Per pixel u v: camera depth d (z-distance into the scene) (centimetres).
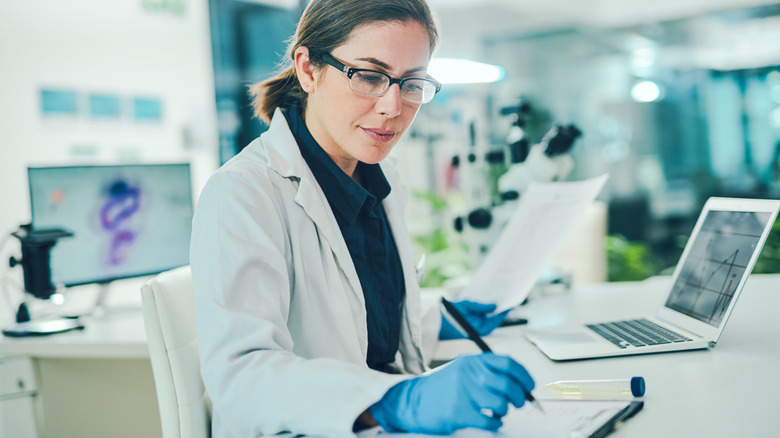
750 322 128
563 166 178
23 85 274
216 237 86
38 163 280
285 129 103
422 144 437
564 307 157
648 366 102
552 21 630
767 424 75
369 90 89
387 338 109
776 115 589
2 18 266
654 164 632
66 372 170
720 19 590
